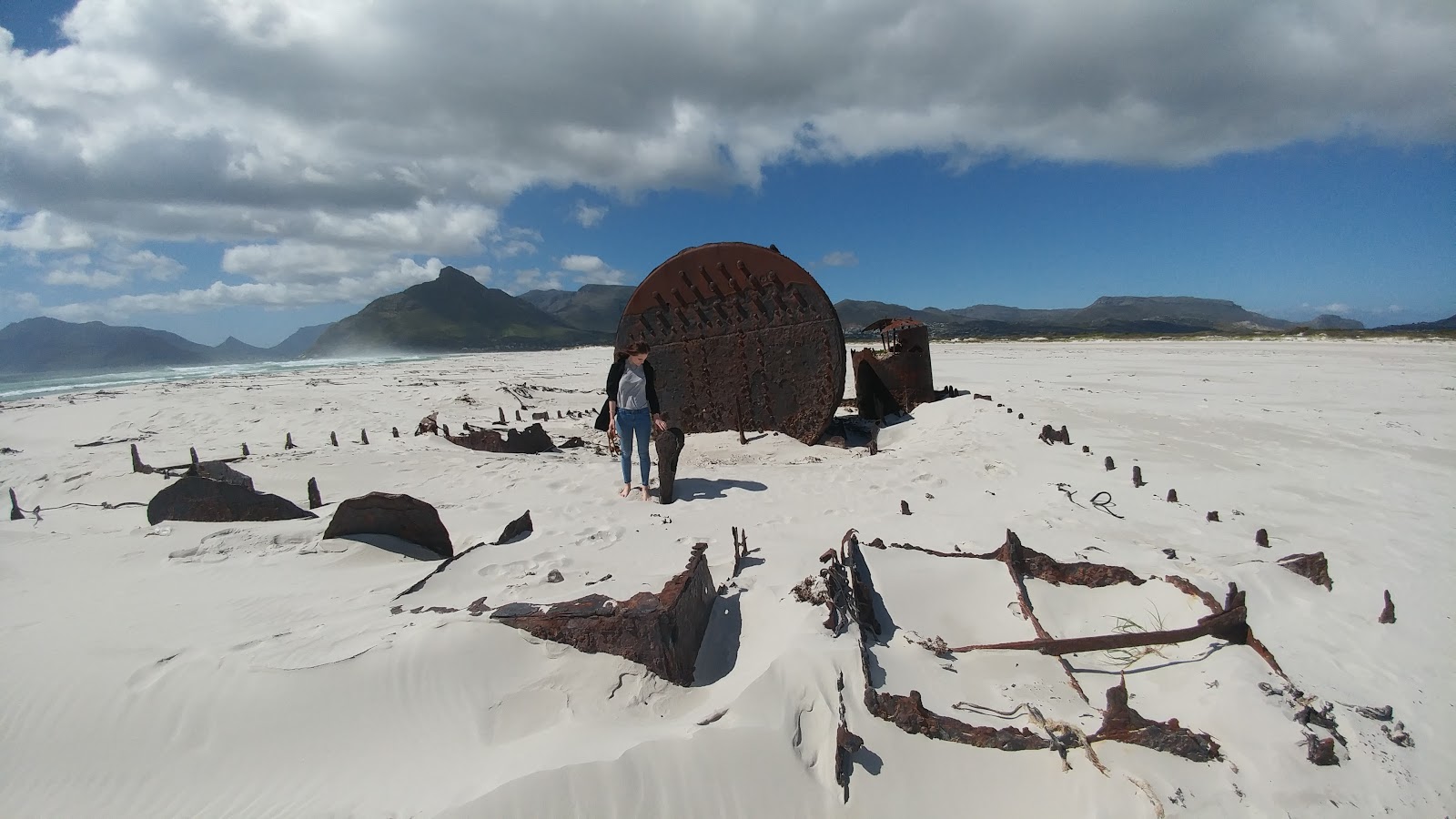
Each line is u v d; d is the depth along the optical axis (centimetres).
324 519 594
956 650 378
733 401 1141
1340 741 305
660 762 267
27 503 782
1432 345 2797
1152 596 425
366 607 397
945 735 301
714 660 379
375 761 283
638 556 526
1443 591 455
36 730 291
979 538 559
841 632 356
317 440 1280
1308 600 445
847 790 276
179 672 318
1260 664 351
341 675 315
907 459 904
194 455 886
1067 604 435
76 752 284
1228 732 310
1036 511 654
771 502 702
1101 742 301
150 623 371
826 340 1091
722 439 1109
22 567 480
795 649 332
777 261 1100
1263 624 412
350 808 259
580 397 2189
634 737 283
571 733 293
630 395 738
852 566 403
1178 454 905
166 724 295
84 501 777
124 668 322
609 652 336
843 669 324
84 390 2581
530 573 466
